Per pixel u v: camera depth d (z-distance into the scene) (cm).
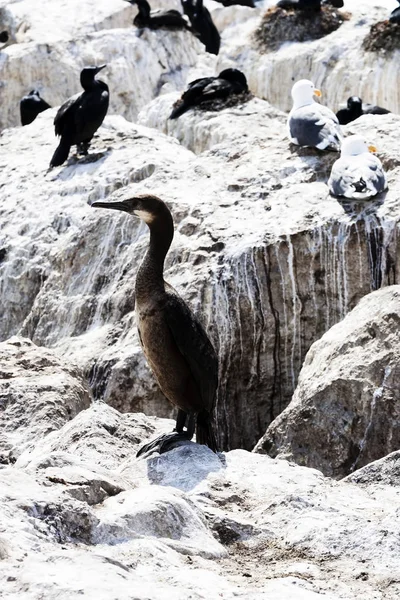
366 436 1246
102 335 1775
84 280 1894
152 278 1053
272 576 743
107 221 1914
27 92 3438
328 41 3338
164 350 1045
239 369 1655
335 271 1659
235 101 2541
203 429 1100
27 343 1611
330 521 839
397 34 3195
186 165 2038
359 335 1310
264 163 1927
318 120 1917
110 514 786
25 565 642
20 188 2180
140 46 3531
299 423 1284
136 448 1137
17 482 799
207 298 1644
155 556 735
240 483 952
